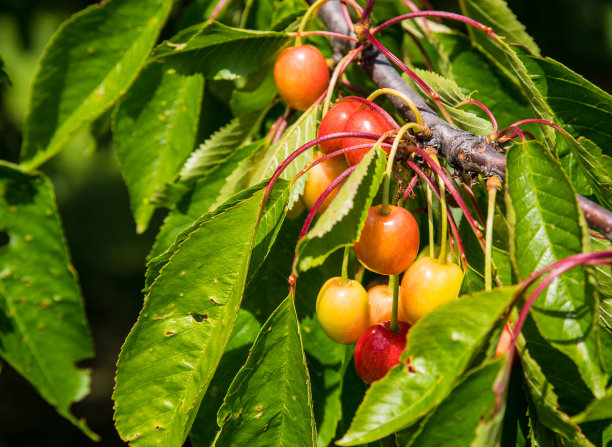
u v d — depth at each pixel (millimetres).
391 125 670
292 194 674
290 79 709
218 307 659
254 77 739
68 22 731
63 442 2045
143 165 790
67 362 766
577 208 623
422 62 785
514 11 1272
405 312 661
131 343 654
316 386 725
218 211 657
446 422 611
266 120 774
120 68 743
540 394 637
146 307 655
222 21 805
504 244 677
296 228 735
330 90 691
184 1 845
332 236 638
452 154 661
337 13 748
